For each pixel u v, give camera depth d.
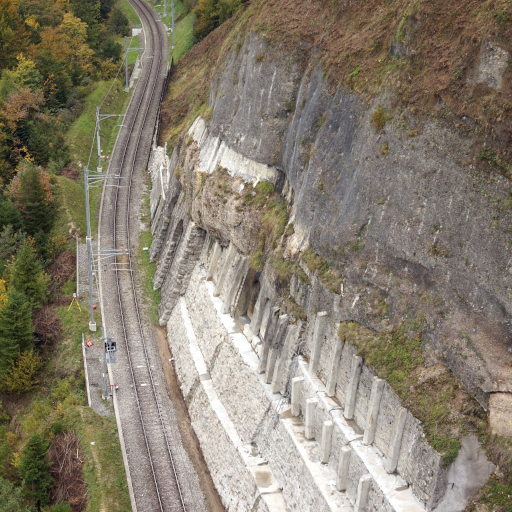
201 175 44.25
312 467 26.94
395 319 25.19
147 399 39.31
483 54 22.28
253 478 30.17
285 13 37.34
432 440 21.95
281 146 36.59
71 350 44.31
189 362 40.19
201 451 35.88
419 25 25.56
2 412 42.41
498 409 21.08
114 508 31.84
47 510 31.73
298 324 30.31
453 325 22.75
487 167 21.86
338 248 28.20
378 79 27.88
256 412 32.09
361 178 27.56
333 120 30.62
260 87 37.84
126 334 45.09
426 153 24.31
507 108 21.16
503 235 21.14
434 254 23.77
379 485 23.34
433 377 22.91
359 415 26.14
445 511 21.88
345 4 32.91
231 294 38.09
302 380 29.39
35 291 47.47
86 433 35.72
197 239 44.66
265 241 35.81
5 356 42.78
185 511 31.88
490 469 21.25
